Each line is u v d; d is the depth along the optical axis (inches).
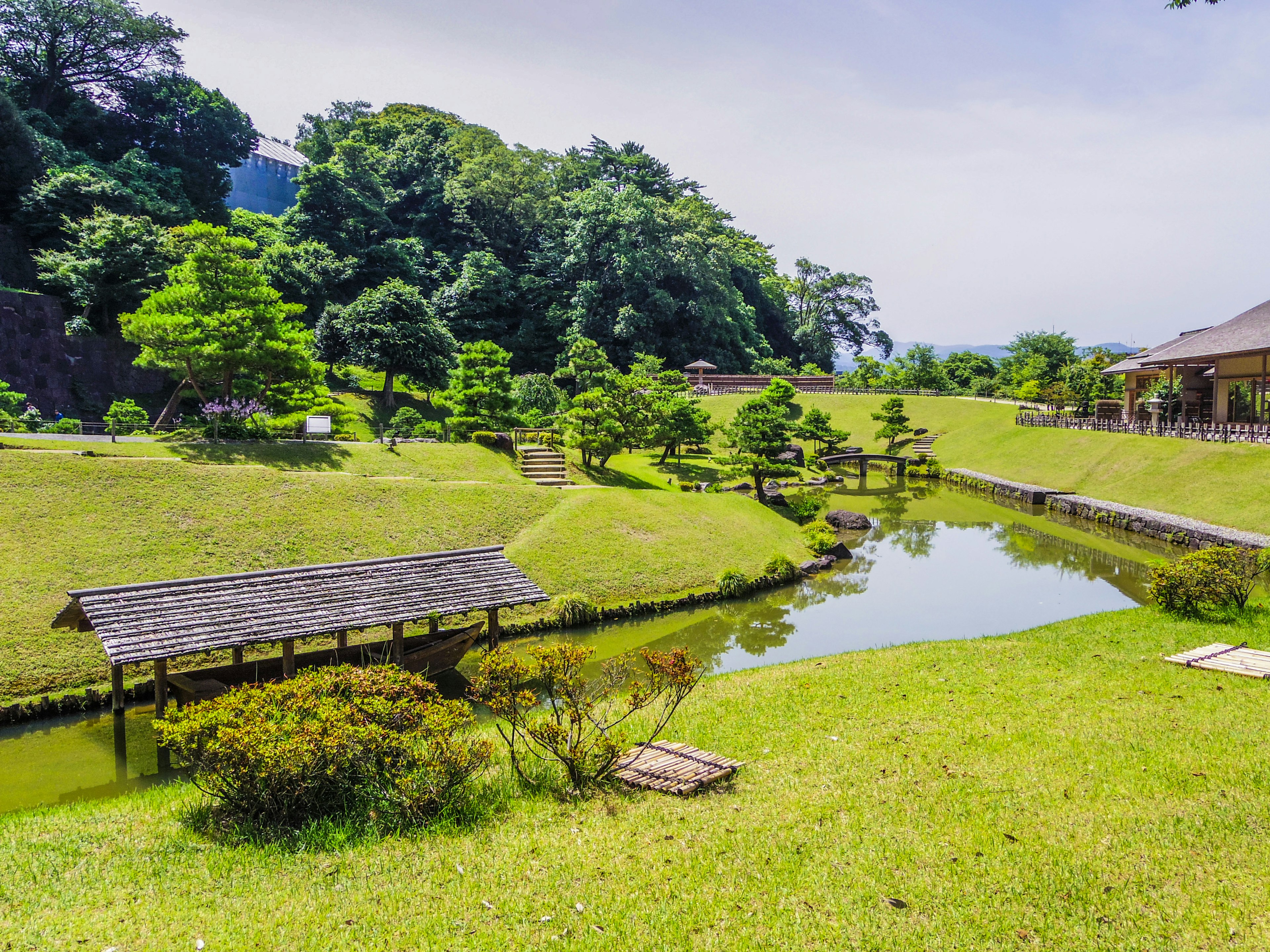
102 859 354.9
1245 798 369.1
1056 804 377.4
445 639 790.5
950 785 405.4
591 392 1711.4
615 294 3577.8
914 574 1234.6
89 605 625.9
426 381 2343.8
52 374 1863.9
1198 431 1800.0
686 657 468.4
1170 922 280.2
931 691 599.5
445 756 400.5
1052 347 3636.8
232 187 3282.5
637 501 1317.7
